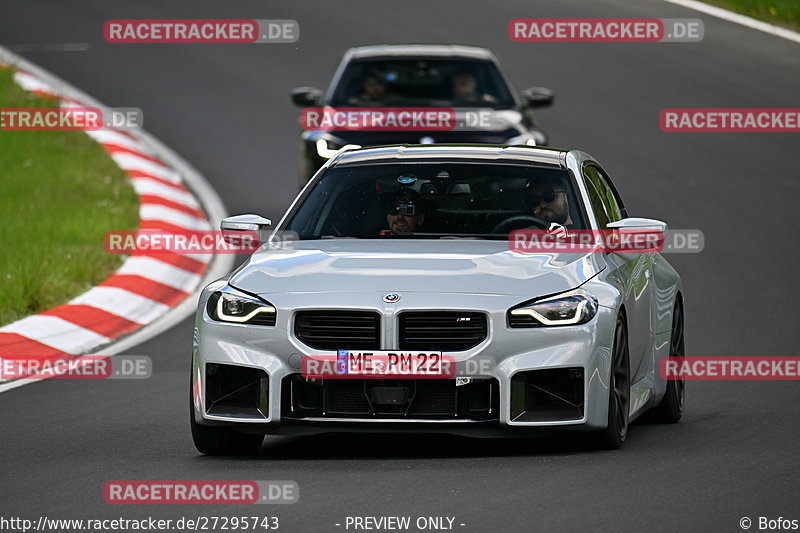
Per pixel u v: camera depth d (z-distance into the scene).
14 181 65.19
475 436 26.47
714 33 96.81
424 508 22.75
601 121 78.56
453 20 98.25
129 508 23.23
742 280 51.69
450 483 24.55
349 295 26.62
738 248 56.84
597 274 27.92
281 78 87.31
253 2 103.12
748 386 36.03
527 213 30.09
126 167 69.94
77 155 70.81
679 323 34.28
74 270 50.28
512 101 57.25
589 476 25.03
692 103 82.31
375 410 26.31
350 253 28.39
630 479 24.75
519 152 31.78
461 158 31.47
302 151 55.47
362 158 31.97
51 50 92.50
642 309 30.47
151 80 86.81
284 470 26.05
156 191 65.94
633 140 75.38
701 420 32.12
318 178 31.70
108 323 44.94
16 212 59.53
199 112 80.88
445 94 57.09
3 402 34.34
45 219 58.38
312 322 26.69
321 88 85.25
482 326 26.41
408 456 27.41
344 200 30.83
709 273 52.88
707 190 66.88
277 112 81.12
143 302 48.03
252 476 25.52
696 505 22.84
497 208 30.25
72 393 35.34
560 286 27.05
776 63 90.56
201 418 27.19
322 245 29.39
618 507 22.72
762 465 26.02
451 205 30.36
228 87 85.56
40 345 41.53
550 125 77.44
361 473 25.56
